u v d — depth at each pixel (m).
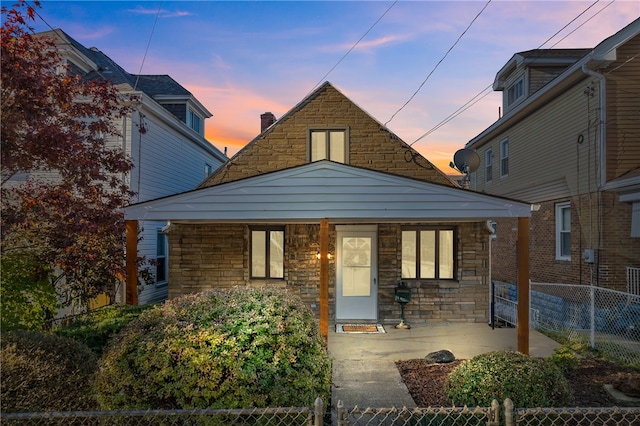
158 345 3.48
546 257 13.45
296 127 10.66
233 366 3.43
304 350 3.87
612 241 10.60
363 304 10.17
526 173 15.12
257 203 7.59
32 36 6.38
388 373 6.34
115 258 8.31
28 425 3.58
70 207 6.56
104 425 3.49
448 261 10.38
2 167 5.25
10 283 6.55
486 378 3.95
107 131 7.52
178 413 2.77
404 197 7.52
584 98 11.59
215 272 10.34
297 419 3.45
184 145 15.90
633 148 10.72
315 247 10.21
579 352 7.32
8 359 3.74
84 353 4.46
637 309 8.94
